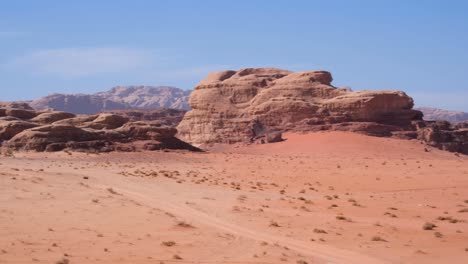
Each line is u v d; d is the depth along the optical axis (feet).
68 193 131.54
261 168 263.70
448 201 148.97
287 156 355.97
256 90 497.87
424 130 442.09
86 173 205.16
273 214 118.73
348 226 106.11
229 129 476.13
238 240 87.97
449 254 82.74
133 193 149.38
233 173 235.40
